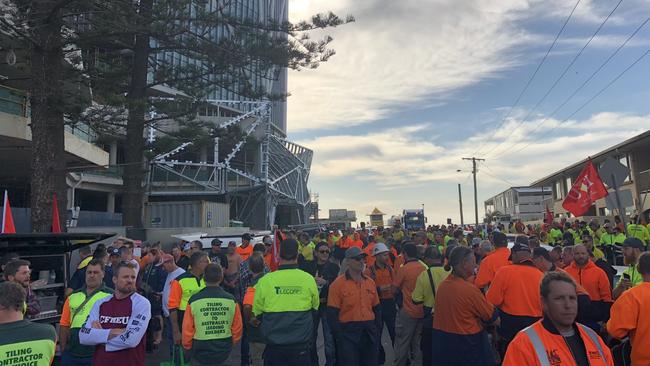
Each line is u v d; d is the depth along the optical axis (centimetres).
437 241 1509
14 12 1201
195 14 1525
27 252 744
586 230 1680
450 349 502
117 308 452
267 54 1573
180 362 642
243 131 1825
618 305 395
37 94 1218
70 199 3209
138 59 1689
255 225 4916
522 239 566
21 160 2066
